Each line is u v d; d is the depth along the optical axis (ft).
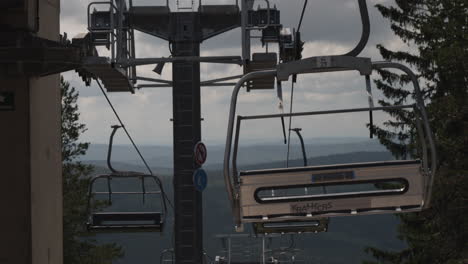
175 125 84.58
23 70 52.29
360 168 46.09
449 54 131.03
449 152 132.05
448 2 146.30
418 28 182.60
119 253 244.01
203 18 84.84
